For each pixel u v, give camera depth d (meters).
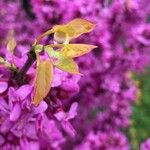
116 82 0.56
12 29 0.61
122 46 0.57
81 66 0.52
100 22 0.51
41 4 0.48
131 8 0.53
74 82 0.19
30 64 0.19
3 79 0.19
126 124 0.61
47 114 0.20
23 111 0.19
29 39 0.55
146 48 0.57
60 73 0.19
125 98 0.60
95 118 0.61
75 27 0.17
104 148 0.52
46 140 0.36
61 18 0.48
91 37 0.50
